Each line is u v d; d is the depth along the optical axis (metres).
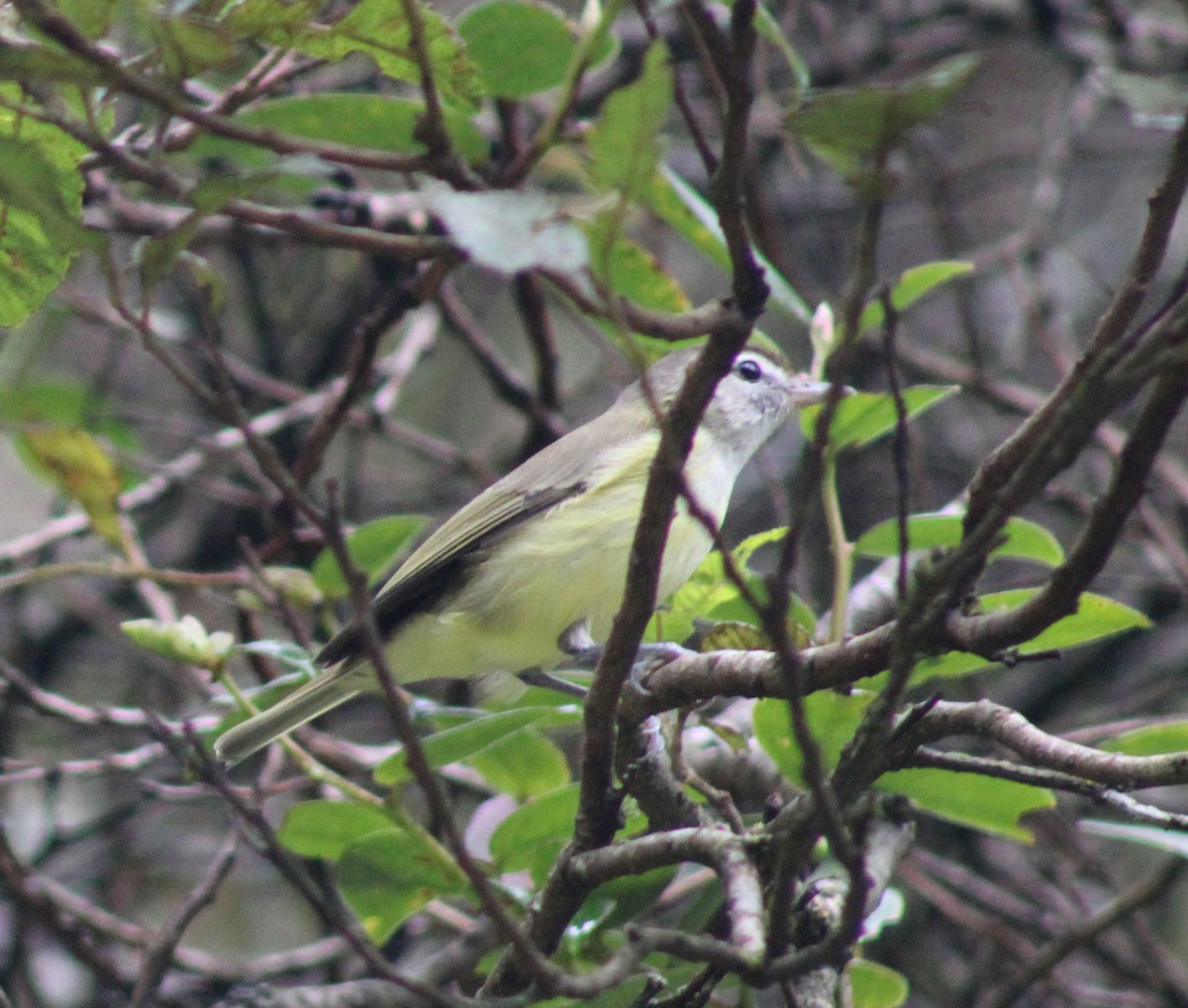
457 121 8.75
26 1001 11.76
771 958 5.22
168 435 16.25
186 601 14.66
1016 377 15.82
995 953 13.18
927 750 6.83
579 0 15.83
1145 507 13.52
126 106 10.18
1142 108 7.93
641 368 4.77
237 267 16.38
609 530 10.00
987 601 7.49
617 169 4.74
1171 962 12.37
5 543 14.86
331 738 11.85
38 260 6.35
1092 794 6.02
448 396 18.27
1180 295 4.89
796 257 16.44
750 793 9.06
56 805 14.96
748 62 4.64
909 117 4.29
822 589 15.77
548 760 8.80
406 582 9.91
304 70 8.35
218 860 8.46
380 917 8.13
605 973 5.00
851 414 8.47
